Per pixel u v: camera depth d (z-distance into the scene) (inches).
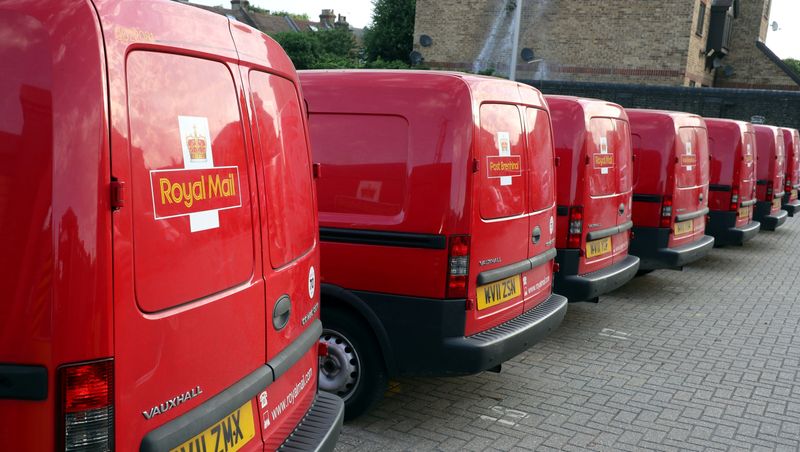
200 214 95.8
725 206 449.1
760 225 506.6
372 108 180.4
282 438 122.3
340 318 186.1
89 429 81.3
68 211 77.2
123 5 84.5
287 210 121.6
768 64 1348.4
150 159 86.7
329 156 184.1
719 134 448.5
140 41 86.1
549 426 194.9
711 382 236.2
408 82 178.1
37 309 77.7
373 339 184.1
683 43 1169.4
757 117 1063.0
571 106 263.6
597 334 287.0
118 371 82.6
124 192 81.4
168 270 89.7
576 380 231.9
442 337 175.3
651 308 335.9
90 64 78.7
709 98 1082.1
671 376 240.4
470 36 1326.3
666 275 419.2
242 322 105.7
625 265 290.4
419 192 174.9
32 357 78.3
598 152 271.3
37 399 78.9
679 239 349.4
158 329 88.3
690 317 321.4
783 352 273.4
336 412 136.6
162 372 89.7
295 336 125.7
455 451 176.9
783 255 512.4
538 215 211.6
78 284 78.2
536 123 210.8
